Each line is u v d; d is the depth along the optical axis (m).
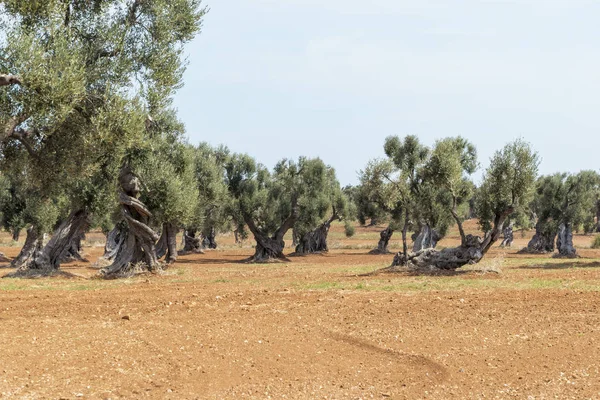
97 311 16.80
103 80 19.59
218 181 44.31
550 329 13.89
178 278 28.58
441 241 78.50
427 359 11.23
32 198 36.41
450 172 29.75
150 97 21.20
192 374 10.16
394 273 28.94
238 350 11.88
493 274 27.55
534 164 28.81
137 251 30.77
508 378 9.99
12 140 19.48
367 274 29.00
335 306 17.45
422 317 15.55
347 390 9.37
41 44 16.52
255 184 49.72
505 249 61.31
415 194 36.78
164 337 13.06
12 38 15.88
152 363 10.83
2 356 10.98
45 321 15.09
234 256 53.94
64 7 18.47
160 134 32.72
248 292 20.91
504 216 29.25
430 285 22.77
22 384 9.29
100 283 26.00
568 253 46.44
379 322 14.91
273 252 48.22
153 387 9.41
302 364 10.90
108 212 33.59
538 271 29.17
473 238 29.44
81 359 10.96
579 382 9.66
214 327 14.31
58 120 16.23
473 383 9.74
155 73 21.33
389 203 32.50
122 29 20.55
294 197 50.84
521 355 11.49
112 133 18.62
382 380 9.95
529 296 18.92
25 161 19.67
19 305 17.86
